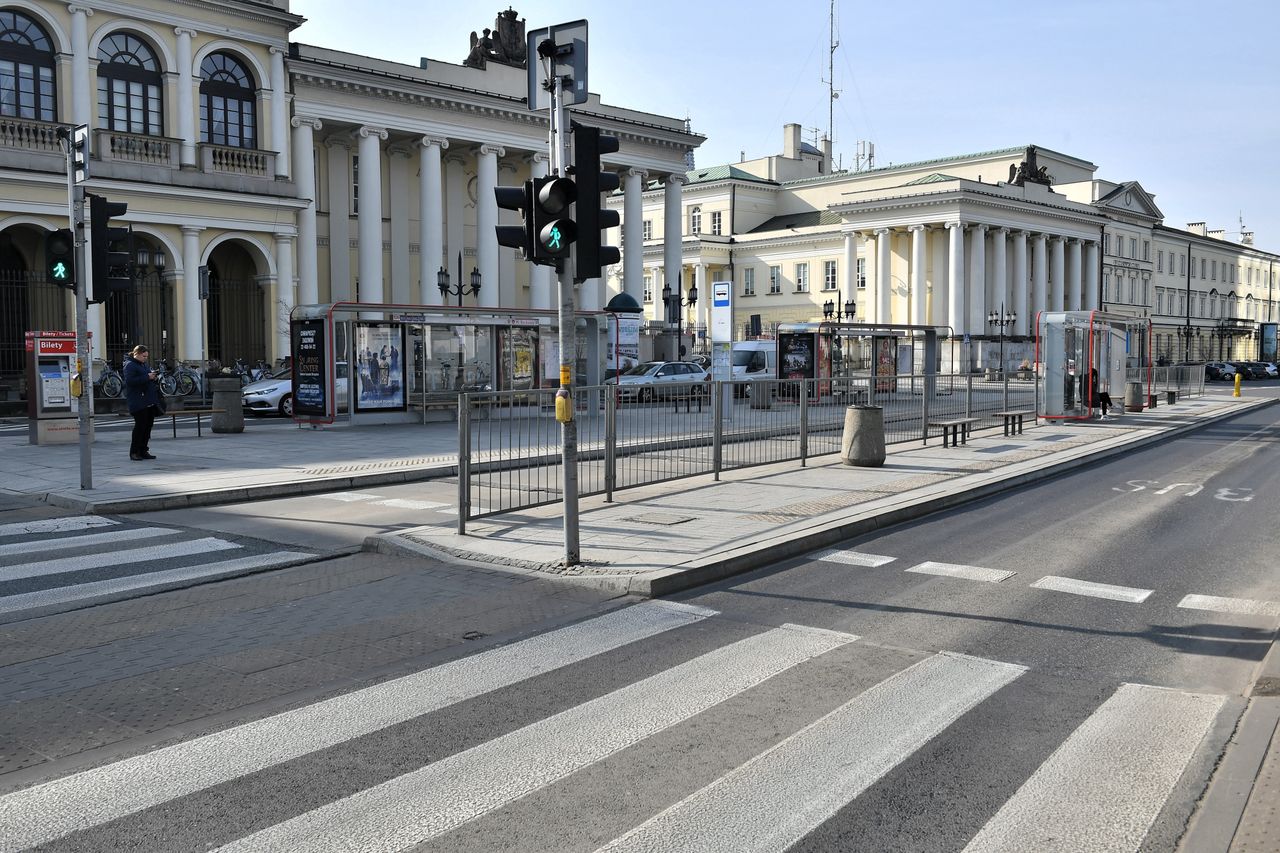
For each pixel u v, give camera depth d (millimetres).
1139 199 85250
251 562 9578
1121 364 29641
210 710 5590
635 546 9500
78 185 13469
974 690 5859
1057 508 12641
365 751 4988
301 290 40812
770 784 4602
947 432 19141
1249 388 58312
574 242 8523
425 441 21062
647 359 51281
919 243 69188
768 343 37219
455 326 26438
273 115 39469
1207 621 7363
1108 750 4996
